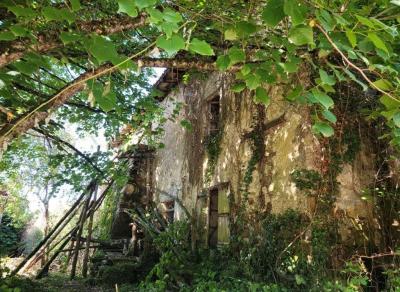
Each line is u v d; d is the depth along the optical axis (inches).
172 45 58.8
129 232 437.7
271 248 194.9
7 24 82.9
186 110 361.1
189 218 305.0
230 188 252.8
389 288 152.0
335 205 178.2
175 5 97.0
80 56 113.9
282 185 199.9
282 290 168.1
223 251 243.9
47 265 339.6
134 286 280.2
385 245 177.9
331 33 75.4
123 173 267.3
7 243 552.4
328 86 79.3
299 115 196.2
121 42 143.6
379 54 70.9
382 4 76.0
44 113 87.0
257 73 89.0
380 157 189.8
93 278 299.7
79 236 353.1
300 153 191.2
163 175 408.5
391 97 70.2
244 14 107.7
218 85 299.7
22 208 625.0
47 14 69.3
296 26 60.6
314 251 170.7
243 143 247.6
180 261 259.4
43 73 173.3
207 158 301.7
